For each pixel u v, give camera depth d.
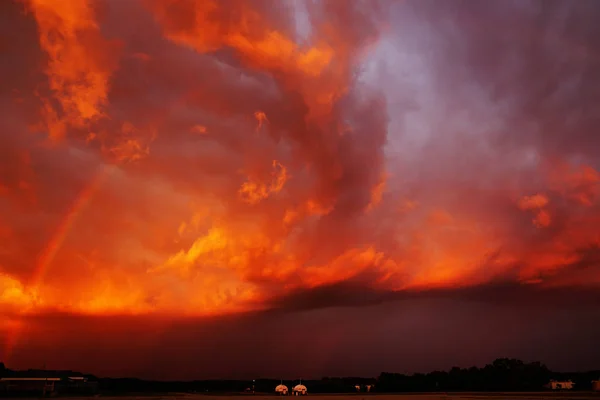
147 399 141.50
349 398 157.88
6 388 160.75
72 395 160.88
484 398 143.38
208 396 185.00
